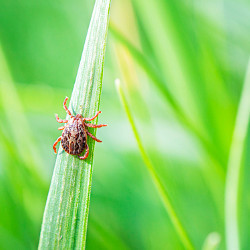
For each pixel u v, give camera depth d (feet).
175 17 0.46
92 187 0.48
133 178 0.48
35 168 0.46
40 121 0.49
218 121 0.47
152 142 0.47
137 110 0.47
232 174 0.42
